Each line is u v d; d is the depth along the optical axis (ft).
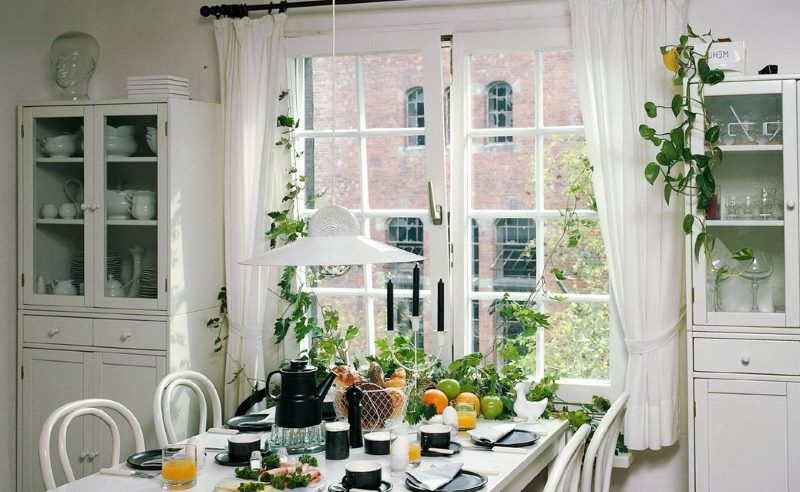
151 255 12.61
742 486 10.70
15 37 13.15
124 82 14.25
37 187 13.10
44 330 13.10
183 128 12.72
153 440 12.59
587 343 12.29
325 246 8.87
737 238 10.77
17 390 13.25
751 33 11.36
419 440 9.72
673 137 10.77
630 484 12.11
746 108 10.67
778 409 10.57
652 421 11.37
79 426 12.91
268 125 13.06
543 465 10.41
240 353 13.23
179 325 12.67
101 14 14.29
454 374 11.95
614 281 11.72
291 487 7.91
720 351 10.73
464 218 12.63
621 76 11.57
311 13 13.12
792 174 10.49
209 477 8.55
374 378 10.41
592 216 12.19
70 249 13.05
